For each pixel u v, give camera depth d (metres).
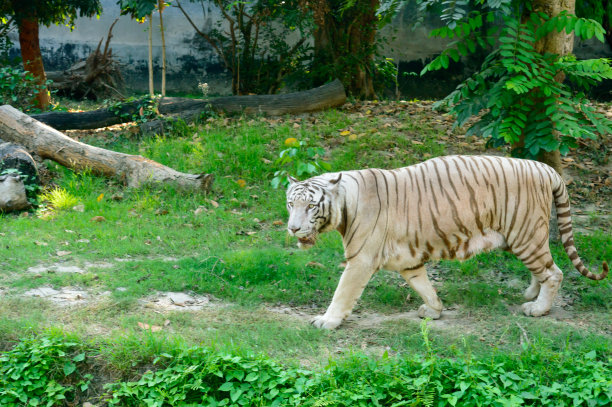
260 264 6.38
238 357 4.38
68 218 7.61
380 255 5.18
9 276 5.82
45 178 9.05
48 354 4.48
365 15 14.92
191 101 11.36
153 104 11.22
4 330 4.73
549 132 6.34
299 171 6.76
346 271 5.20
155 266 6.24
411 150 9.70
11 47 20.89
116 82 18.78
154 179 8.53
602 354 4.61
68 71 17.89
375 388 4.16
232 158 9.47
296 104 11.58
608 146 9.91
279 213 8.01
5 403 4.27
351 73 14.91
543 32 6.59
